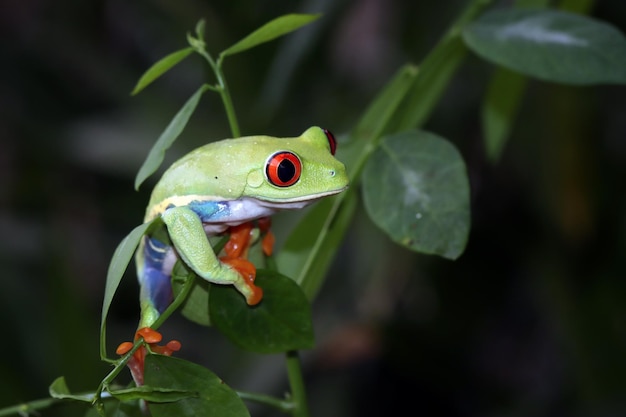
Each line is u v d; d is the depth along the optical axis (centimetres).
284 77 454
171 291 233
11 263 585
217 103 525
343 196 250
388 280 575
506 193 634
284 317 220
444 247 232
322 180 223
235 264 212
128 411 229
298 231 266
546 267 551
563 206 527
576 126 514
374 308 577
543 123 517
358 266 561
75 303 455
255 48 495
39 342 462
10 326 480
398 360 602
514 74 350
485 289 634
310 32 450
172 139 210
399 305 614
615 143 621
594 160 532
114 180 699
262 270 212
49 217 674
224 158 222
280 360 506
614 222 546
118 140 601
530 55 270
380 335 579
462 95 616
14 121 703
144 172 210
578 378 527
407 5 565
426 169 244
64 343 448
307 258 265
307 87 561
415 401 660
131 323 676
